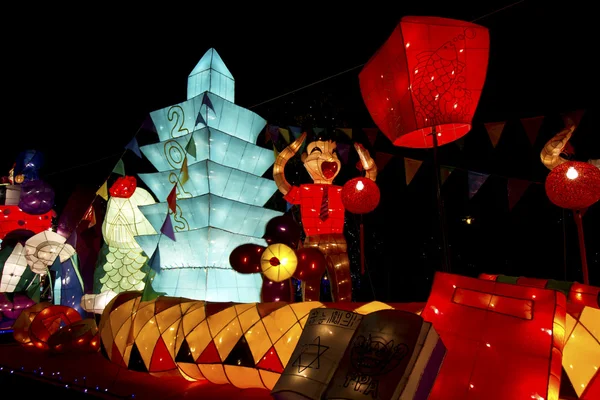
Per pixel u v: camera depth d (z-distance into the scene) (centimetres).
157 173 501
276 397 215
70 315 524
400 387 182
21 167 795
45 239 615
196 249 459
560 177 329
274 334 298
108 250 583
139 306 394
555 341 209
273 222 438
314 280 421
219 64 526
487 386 209
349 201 403
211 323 329
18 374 426
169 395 325
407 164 454
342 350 212
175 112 509
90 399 348
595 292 302
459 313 239
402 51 308
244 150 501
